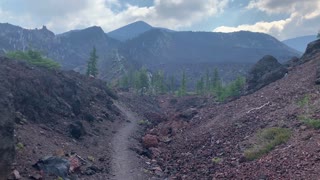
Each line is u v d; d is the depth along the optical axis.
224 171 21.59
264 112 33.41
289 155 19.12
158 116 69.44
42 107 33.38
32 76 37.22
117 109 63.78
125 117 59.94
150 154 31.62
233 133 31.23
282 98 35.75
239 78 67.00
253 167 19.94
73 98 43.25
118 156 28.95
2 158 14.98
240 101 46.91
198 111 55.69
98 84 79.94
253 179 17.80
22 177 16.81
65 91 42.81
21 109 29.61
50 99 36.62
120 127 48.00
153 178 23.19
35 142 23.36
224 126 35.41
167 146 36.75
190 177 22.52
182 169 25.27
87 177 21.14
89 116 42.62
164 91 131.75
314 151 17.98
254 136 26.62
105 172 23.39
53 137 27.59
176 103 100.88
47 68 52.50
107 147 32.06
